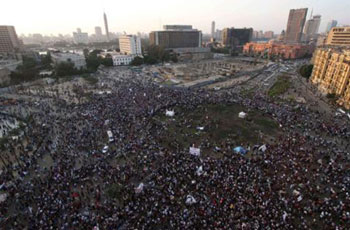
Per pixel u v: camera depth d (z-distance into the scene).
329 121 67.06
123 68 168.88
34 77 128.75
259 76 137.62
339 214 32.69
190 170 42.50
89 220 32.22
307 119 67.81
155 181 40.03
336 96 85.81
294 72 148.12
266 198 35.59
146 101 82.94
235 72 147.75
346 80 82.00
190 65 186.50
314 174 41.47
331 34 180.38
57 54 172.00
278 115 69.81
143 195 36.75
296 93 97.44
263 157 47.06
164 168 43.16
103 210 34.34
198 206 34.28
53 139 56.12
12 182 40.91
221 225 30.67
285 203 34.44
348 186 38.06
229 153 50.19
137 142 53.44
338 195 36.62
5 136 57.97
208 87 110.75
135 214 33.19
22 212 34.44
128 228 30.83
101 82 118.31
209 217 32.09
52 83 117.44
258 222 30.91
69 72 137.88
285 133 59.34
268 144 53.22
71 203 35.59
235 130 61.72
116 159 47.56
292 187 38.38
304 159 45.50
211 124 65.44
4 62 147.38
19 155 51.06
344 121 67.50
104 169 43.62
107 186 39.66
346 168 43.19
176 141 55.44
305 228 30.69
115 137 55.97
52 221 32.12
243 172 41.38
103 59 174.62
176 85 112.69
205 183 39.03
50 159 48.50
